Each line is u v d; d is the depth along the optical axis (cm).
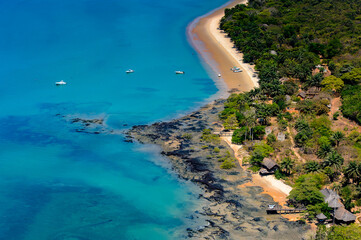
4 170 14538
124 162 14838
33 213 12238
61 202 12688
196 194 12750
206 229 11138
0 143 16450
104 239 11038
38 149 15975
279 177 13188
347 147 14038
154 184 13412
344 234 9688
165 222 11575
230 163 14025
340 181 12619
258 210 11738
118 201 12656
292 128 16125
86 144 16250
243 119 16325
